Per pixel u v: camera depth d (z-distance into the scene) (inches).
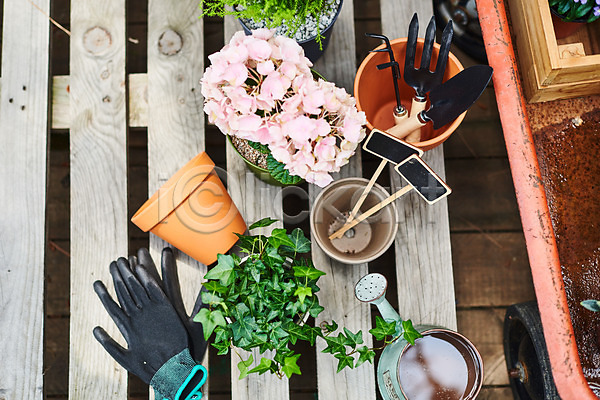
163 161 45.9
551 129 43.4
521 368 48.2
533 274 36.3
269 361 36.4
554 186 42.7
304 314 38.9
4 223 44.8
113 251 44.9
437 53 39.7
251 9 38.3
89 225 45.1
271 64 33.4
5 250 44.4
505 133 37.5
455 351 40.8
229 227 41.7
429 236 44.5
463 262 55.4
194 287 44.5
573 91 42.1
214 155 54.7
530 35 40.7
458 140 56.2
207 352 43.8
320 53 44.8
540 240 36.2
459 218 55.9
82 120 46.1
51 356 55.4
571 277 41.3
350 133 34.3
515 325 48.4
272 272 37.5
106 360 43.6
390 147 35.5
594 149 43.1
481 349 54.0
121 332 43.0
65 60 58.0
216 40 54.8
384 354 40.4
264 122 34.5
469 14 47.6
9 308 43.9
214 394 52.9
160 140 46.0
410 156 35.3
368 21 56.6
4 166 45.4
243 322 36.1
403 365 40.8
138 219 39.6
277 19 37.6
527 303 46.6
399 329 37.9
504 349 51.8
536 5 39.0
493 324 54.4
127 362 42.4
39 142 45.8
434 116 38.8
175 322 42.6
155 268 44.7
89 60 46.7
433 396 40.2
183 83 46.6
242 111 33.6
